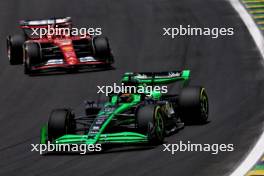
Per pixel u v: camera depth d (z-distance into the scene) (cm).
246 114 6694
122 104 5931
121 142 5556
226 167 5181
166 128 6222
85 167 5353
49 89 8381
